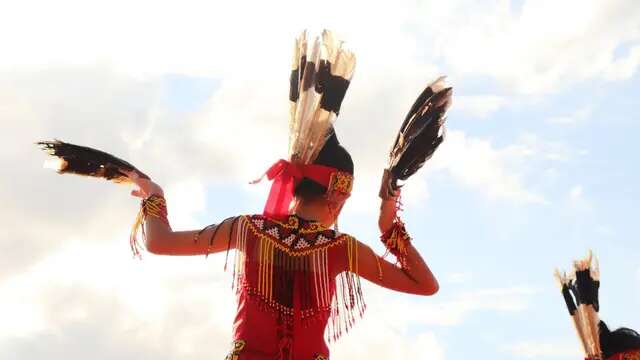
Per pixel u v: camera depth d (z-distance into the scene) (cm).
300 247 547
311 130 559
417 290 567
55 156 586
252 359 531
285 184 554
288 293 541
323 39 571
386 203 573
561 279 816
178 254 552
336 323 549
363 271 558
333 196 557
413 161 573
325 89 563
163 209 565
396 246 567
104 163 589
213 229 553
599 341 793
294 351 535
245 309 539
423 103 581
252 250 545
